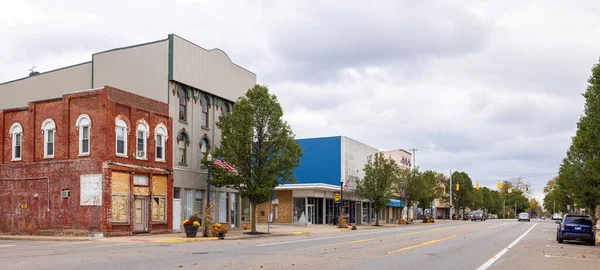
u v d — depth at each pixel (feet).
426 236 112.16
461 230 150.51
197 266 48.52
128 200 107.14
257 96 121.29
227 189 142.41
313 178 225.97
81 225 103.30
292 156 120.37
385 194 213.46
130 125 109.29
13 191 113.19
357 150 241.96
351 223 228.43
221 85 140.87
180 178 124.06
